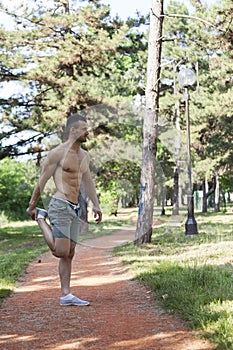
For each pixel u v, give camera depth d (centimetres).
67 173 545
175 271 740
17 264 1007
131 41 2236
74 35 1950
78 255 1139
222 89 2531
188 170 1365
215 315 483
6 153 1870
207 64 2752
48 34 1906
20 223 3369
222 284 620
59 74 1942
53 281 791
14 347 441
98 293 662
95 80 1895
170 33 2927
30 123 1812
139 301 596
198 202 4616
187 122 1382
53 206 555
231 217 2577
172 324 488
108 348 426
